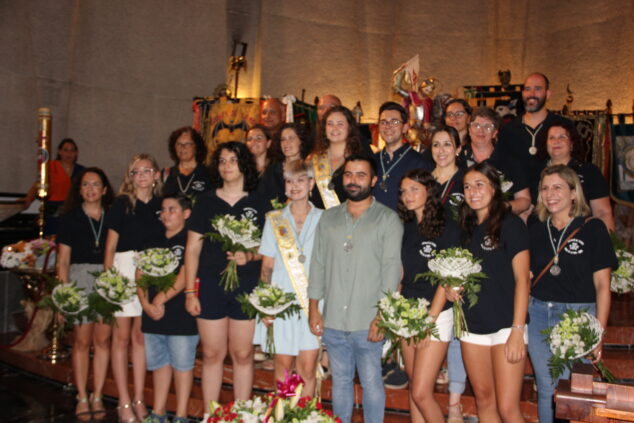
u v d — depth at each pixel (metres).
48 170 7.02
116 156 10.27
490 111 5.10
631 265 4.87
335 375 4.24
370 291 4.16
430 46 12.55
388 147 5.25
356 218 4.27
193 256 4.65
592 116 8.79
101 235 5.66
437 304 3.95
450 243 4.05
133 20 10.43
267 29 11.98
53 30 9.62
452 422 4.67
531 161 5.28
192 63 11.00
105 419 5.35
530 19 12.18
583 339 3.62
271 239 4.54
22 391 6.13
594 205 4.88
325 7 12.41
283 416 3.07
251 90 11.93
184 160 6.07
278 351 4.41
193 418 5.30
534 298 4.20
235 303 4.57
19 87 9.17
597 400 2.91
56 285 5.62
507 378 3.79
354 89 12.53
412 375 4.14
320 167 5.09
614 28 10.90
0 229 8.02
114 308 5.12
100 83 10.12
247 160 4.76
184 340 4.82
